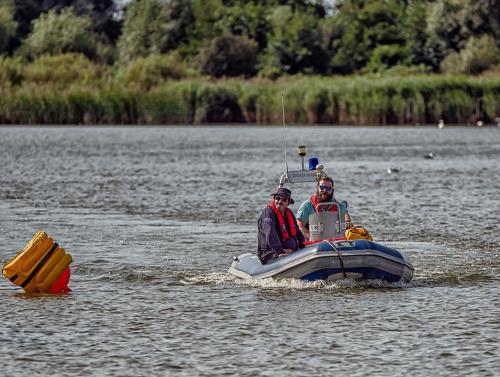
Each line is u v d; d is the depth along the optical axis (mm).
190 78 124312
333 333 19078
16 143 85562
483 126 116938
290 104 115750
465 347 18016
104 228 34500
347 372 16562
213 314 20797
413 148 82625
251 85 118938
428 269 26125
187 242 31234
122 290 23578
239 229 34281
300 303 21688
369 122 115625
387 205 41250
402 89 116375
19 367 16984
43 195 45594
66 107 113500
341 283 23297
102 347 18203
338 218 24312
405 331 19203
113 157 70500
